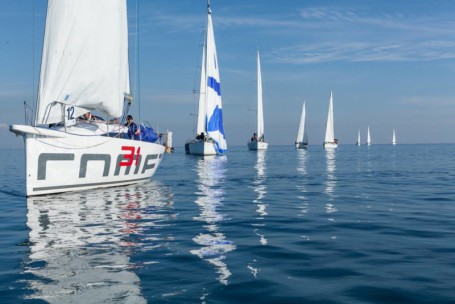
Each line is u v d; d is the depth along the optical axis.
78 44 13.73
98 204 11.87
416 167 30.78
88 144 13.40
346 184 18.36
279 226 8.83
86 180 14.02
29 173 12.28
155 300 4.48
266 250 6.71
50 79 13.32
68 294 4.66
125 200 12.70
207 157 48.56
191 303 4.40
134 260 6.11
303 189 16.41
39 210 10.82
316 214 10.43
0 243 7.25
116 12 14.51
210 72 46.34
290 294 4.68
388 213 10.54
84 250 6.72
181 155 57.00
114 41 14.56
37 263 5.96
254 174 24.33
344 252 6.57
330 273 5.47
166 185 17.62
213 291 4.77
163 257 6.28
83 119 15.21
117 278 5.25
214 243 7.22
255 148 75.81
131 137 15.88
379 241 7.34
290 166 32.44
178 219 9.68
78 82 13.85
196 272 5.51
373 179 20.84
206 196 14.09
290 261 6.05
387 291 4.75
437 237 7.64
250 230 8.40
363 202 12.64
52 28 13.27
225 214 10.43
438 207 11.56
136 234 7.99
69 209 11.00
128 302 4.42
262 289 4.85
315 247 6.91
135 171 16.39
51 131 12.30
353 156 55.88
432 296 4.57
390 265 5.81
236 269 5.65
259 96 73.94
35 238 7.65
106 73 14.43
